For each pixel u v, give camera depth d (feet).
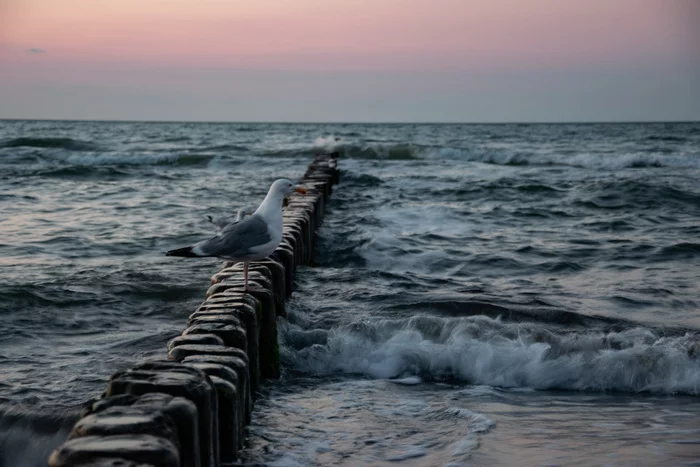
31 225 47.11
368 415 17.63
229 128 369.91
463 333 23.29
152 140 177.68
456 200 65.36
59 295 28.81
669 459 14.49
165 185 76.28
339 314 26.45
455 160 120.37
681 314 27.89
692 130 293.23
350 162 115.03
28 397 18.12
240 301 19.12
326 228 48.49
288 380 20.93
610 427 16.76
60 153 111.45
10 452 16.30
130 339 23.99
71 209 55.83
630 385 20.49
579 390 20.34
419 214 55.52
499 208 58.49
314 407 18.26
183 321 26.61
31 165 102.32
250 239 20.25
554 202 63.00
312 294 29.89
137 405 10.77
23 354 22.18
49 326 25.29
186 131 272.51
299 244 34.83
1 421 16.78
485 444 15.33
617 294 30.96
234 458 13.75
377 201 64.28
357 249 41.63
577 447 15.21
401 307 27.53
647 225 51.55
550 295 30.66
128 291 29.96
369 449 15.24
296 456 14.76
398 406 18.47
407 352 22.17
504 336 23.21
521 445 15.39
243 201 63.16
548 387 20.59
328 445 15.44
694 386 20.15
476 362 21.58
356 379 21.29
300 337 23.88
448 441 15.71
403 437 16.02
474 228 49.78
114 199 63.10
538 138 213.46
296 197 47.85
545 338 23.11
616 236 46.60
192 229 46.44
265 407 18.11
